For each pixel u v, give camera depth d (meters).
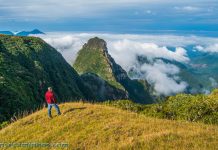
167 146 26.72
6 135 35.72
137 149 27.03
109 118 35.22
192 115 50.38
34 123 36.81
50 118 36.59
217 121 48.22
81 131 32.56
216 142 26.89
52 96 36.41
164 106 60.41
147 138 28.62
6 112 126.69
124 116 36.16
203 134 29.33
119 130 31.66
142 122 34.28
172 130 30.53
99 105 40.91
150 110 61.12
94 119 35.12
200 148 25.45
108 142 29.55
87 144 29.97
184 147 26.08
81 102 42.91
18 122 38.41
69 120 35.38
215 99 52.97
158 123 33.94
